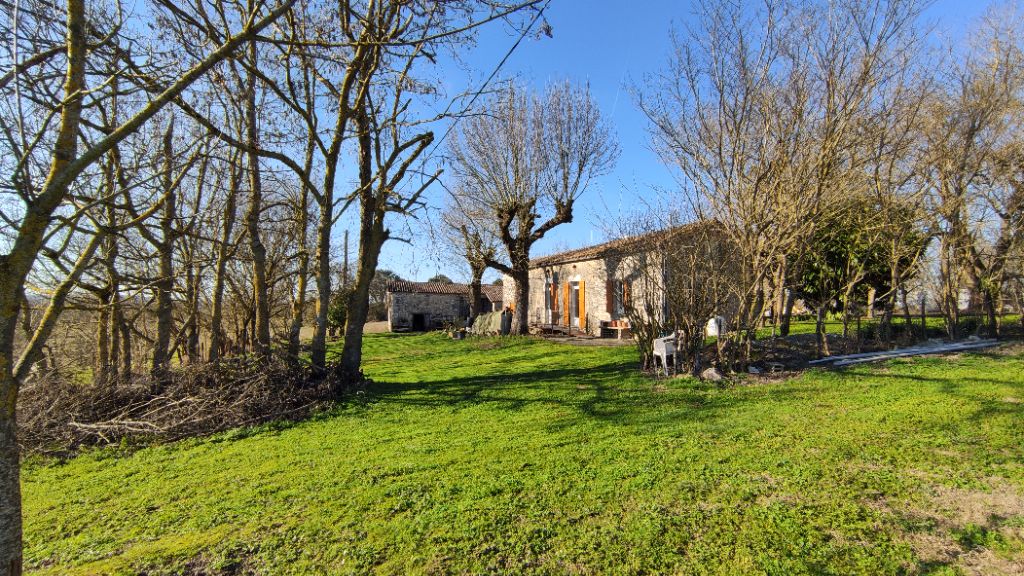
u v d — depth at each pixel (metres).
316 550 3.71
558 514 4.04
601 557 3.40
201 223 10.05
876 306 15.66
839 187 9.14
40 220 2.51
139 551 3.86
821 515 3.80
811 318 21.88
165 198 6.83
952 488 4.16
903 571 3.09
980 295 12.68
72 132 2.76
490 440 6.27
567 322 23.66
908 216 11.16
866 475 4.46
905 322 13.30
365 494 4.69
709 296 9.49
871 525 3.63
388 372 14.08
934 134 11.18
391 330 37.72
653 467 4.91
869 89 8.57
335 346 23.22
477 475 5.00
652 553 3.40
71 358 12.06
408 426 7.39
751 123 9.12
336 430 7.45
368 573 3.39
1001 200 12.08
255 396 8.60
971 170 11.23
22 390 8.22
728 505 4.03
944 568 3.10
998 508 3.79
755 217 8.97
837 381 8.37
